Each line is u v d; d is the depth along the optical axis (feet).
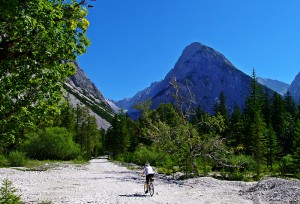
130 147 344.69
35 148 215.92
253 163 156.15
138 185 90.89
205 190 81.76
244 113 315.99
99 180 101.30
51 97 40.29
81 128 415.44
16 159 145.79
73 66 41.57
